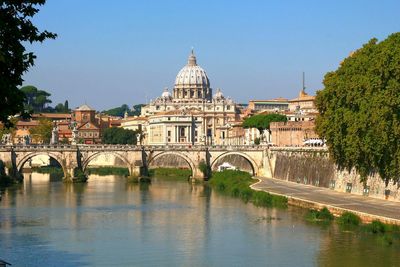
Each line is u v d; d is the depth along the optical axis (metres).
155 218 156.62
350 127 159.75
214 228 141.50
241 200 191.50
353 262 108.62
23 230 139.50
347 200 164.88
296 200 171.88
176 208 174.62
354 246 119.56
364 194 175.38
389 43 155.88
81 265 108.69
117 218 156.62
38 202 186.62
